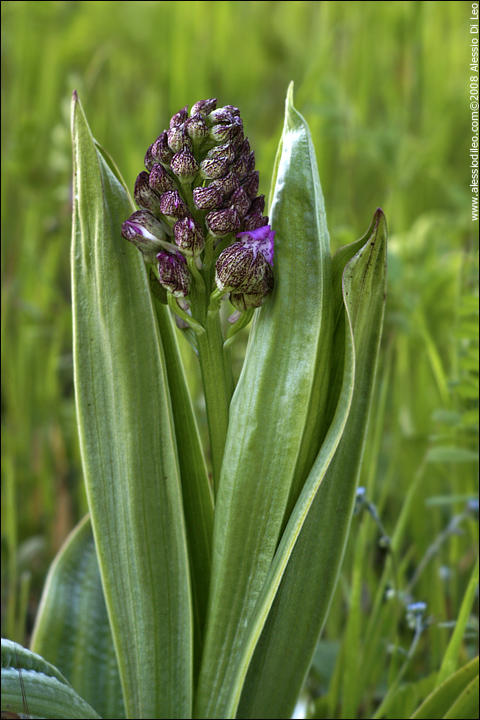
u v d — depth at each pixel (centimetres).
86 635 78
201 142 69
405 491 97
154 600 72
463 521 93
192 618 75
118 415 71
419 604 81
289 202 69
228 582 71
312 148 69
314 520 72
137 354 70
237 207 68
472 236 93
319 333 69
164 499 71
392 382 110
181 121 69
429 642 87
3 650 70
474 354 85
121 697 77
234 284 68
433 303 108
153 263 69
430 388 107
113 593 72
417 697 79
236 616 71
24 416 111
